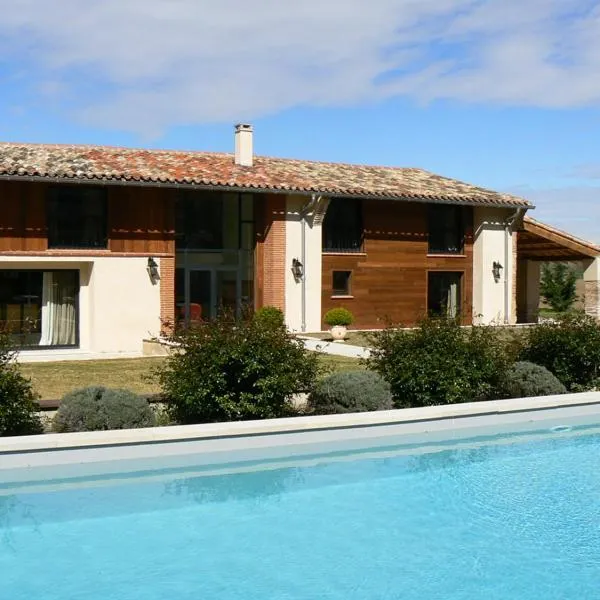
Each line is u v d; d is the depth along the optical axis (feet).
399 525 27.68
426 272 98.43
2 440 31.24
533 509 29.48
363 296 94.02
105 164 80.69
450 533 26.86
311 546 25.62
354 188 90.53
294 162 102.47
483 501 30.14
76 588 22.31
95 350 77.00
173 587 22.48
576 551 25.46
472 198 97.50
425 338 43.21
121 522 27.40
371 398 39.81
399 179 102.47
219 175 84.58
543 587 22.84
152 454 33.06
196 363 37.78
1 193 72.90
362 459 35.78
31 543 25.46
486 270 101.96
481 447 38.09
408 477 33.14
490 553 25.21
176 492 30.81
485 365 43.29
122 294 78.18
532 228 105.91
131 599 21.68
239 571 23.62
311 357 40.50
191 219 85.97
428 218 99.50
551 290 151.43
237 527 27.14
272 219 87.25
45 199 74.74
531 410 41.57
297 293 88.58
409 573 23.70
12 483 31.04
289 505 29.48
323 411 40.52
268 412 37.83
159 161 87.35
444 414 39.01
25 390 34.96
